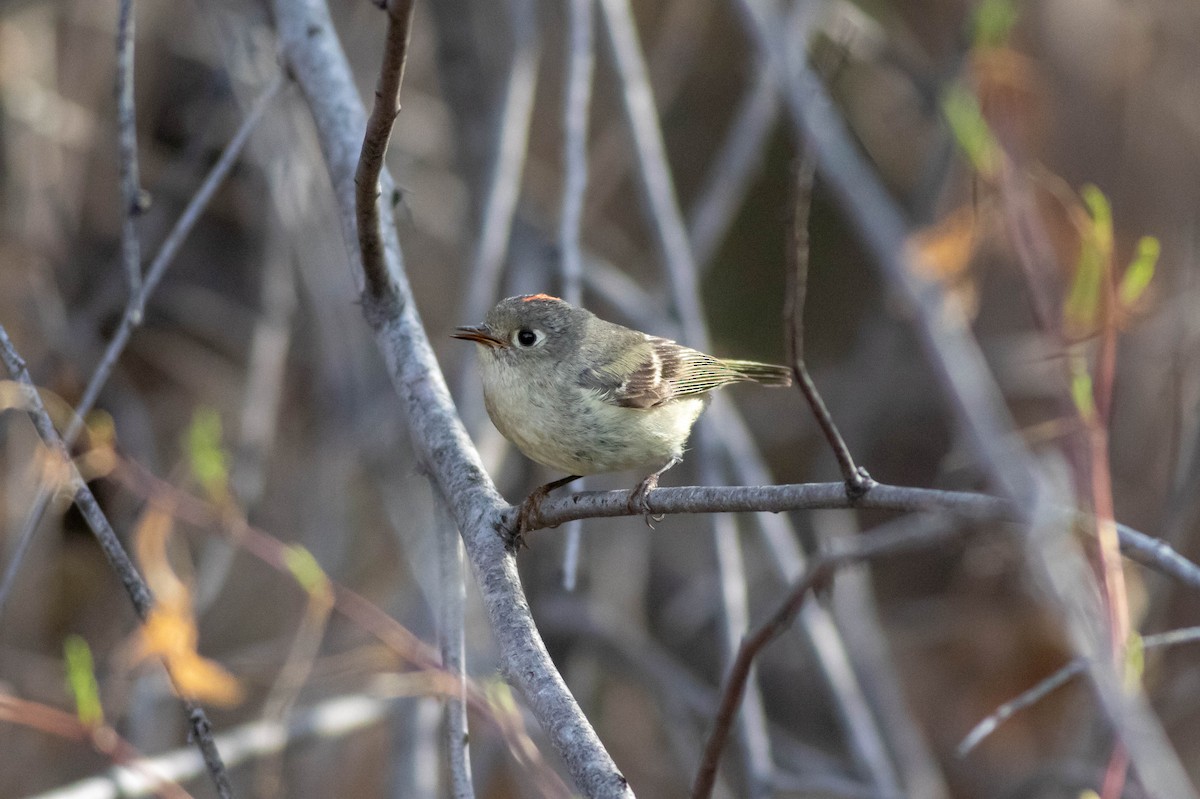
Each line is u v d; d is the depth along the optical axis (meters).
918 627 14.04
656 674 12.07
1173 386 11.30
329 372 11.99
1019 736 12.58
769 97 11.89
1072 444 6.16
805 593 6.07
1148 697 10.80
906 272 9.26
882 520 15.16
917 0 14.60
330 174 8.05
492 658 10.75
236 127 12.15
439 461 6.72
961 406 8.77
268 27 12.21
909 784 11.06
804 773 11.98
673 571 15.09
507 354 8.39
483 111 13.05
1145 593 9.87
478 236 11.86
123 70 7.57
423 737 9.91
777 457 15.87
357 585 12.58
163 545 7.88
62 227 12.31
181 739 11.74
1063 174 12.73
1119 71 12.76
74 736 7.09
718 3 15.53
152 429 12.84
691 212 14.75
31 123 11.80
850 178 9.77
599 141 14.83
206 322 13.21
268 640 12.25
